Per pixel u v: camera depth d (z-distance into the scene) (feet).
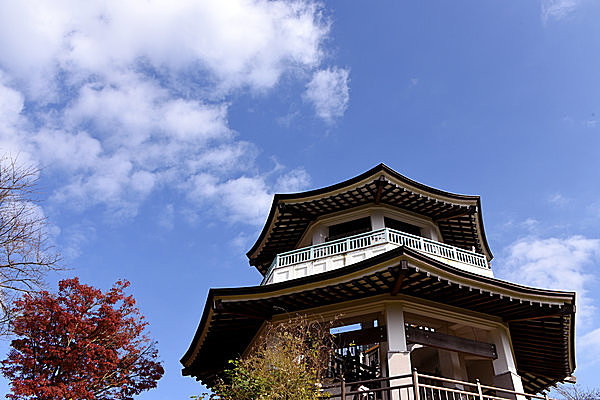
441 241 73.82
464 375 58.95
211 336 58.54
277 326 53.16
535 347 61.16
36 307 50.98
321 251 59.77
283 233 74.69
